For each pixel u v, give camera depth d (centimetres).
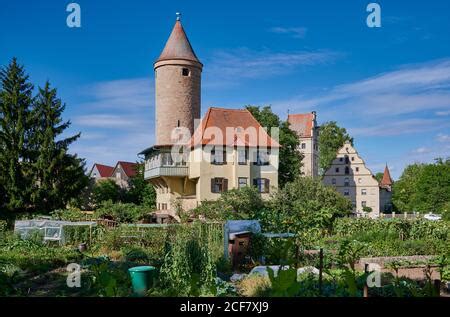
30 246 2414
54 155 4609
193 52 5450
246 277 1528
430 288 862
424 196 7862
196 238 1638
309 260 1836
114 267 1677
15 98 4525
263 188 4678
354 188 7850
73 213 3859
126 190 6694
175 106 5281
